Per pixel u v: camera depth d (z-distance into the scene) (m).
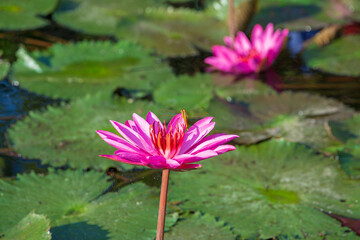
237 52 2.36
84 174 2.08
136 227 2.00
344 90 2.30
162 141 1.63
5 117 2.18
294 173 2.10
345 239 2.01
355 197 2.06
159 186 2.07
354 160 2.12
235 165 2.12
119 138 1.65
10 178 2.06
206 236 2.00
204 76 2.33
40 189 2.05
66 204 2.03
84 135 2.14
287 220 2.03
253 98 2.26
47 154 2.11
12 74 2.29
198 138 1.72
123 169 2.10
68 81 2.29
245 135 2.17
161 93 2.27
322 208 2.05
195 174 2.10
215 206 2.04
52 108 2.20
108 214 2.02
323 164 2.12
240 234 2.01
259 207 2.05
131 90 2.28
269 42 2.35
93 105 2.21
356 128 2.18
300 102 2.25
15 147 2.12
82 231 2.00
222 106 2.23
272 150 2.14
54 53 2.36
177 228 2.01
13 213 2.01
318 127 2.19
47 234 1.87
